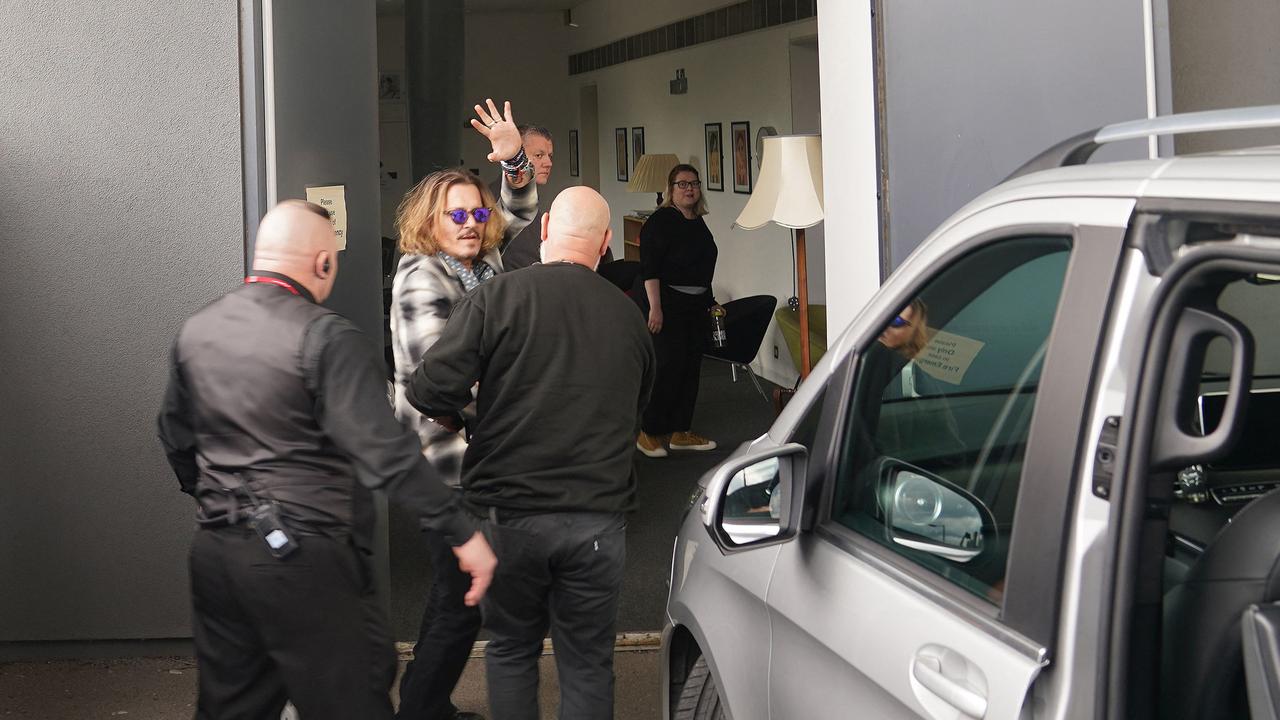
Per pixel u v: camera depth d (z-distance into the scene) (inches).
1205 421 85.7
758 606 86.4
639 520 242.5
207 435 101.4
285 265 104.0
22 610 169.6
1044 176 64.7
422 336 134.3
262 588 99.1
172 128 165.0
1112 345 54.6
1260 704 52.5
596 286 117.6
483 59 724.7
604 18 619.8
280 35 160.4
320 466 100.8
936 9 154.2
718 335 304.8
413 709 133.1
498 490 114.8
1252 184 49.9
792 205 235.3
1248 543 60.9
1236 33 169.0
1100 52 153.0
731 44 419.8
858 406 80.2
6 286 165.5
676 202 293.0
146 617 170.7
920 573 68.4
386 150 692.1
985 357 67.5
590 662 118.7
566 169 737.6
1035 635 56.3
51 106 163.6
